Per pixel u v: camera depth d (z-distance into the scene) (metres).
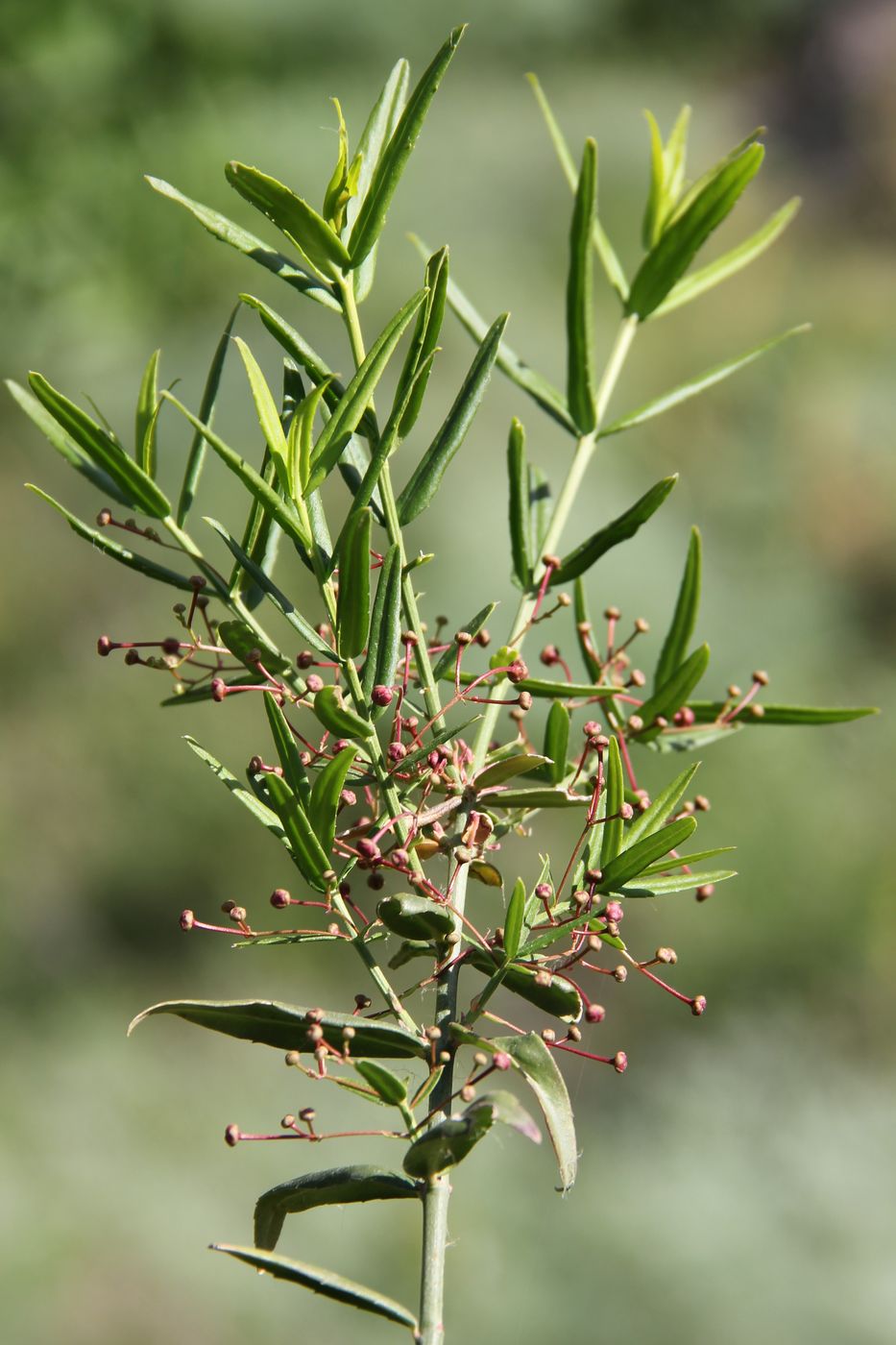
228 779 1.08
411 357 1.08
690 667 1.23
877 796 7.38
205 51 8.69
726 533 9.18
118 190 7.71
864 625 8.75
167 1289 5.12
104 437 1.07
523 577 1.29
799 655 8.21
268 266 1.10
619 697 1.28
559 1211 5.45
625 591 7.58
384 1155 5.66
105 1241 5.28
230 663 1.94
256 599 1.17
